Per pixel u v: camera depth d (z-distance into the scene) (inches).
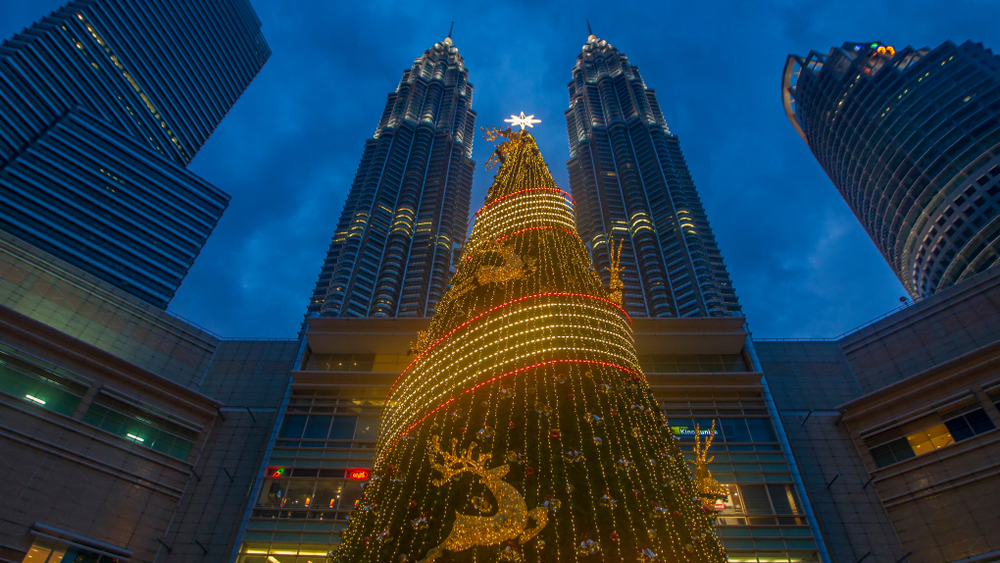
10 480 1122.7
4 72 4616.1
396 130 6382.9
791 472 1339.8
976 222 4640.8
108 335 1579.7
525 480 544.7
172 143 6609.3
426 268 5083.7
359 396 1589.6
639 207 5324.8
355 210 5462.6
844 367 1630.2
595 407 628.7
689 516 571.2
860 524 1242.0
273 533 1282.0
